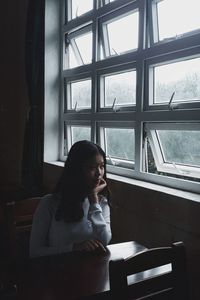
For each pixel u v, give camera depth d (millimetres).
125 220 2168
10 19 3545
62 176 1699
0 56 3559
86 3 2969
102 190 1846
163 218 1843
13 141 3705
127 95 2469
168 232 1816
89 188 1707
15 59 3617
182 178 2010
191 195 1761
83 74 2965
